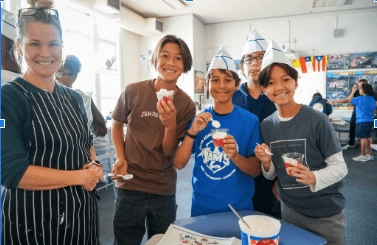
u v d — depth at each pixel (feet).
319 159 4.31
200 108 23.66
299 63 23.20
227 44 24.36
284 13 22.20
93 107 8.82
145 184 5.20
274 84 4.35
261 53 5.60
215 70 4.68
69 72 7.87
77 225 3.56
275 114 4.67
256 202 5.62
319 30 22.53
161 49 5.06
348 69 22.38
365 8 21.39
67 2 14.43
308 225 4.44
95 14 16.72
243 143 4.68
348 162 17.30
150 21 20.88
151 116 5.23
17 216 3.19
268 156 4.17
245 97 5.84
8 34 4.24
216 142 4.32
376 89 21.93
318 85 23.11
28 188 3.10
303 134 4.28
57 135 3.37
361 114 17.66
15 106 3.11
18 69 4.41
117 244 5.43
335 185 4.33
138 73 23.21
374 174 14.60
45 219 3.28
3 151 2.93
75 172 3.39
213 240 3.23
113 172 5.24
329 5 20.57
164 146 4.97
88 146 4.12
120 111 5.56
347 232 8.46
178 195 12.04
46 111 3.38
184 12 21.18
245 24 23.79
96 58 18.24
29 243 3.24
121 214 5.32
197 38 22.86
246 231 2.74
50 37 3.31
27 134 3.21
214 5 19.90
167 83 5.24
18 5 8.65
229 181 4.50
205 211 4.53
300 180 3.81
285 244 3.12
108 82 20.12
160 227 5.35
